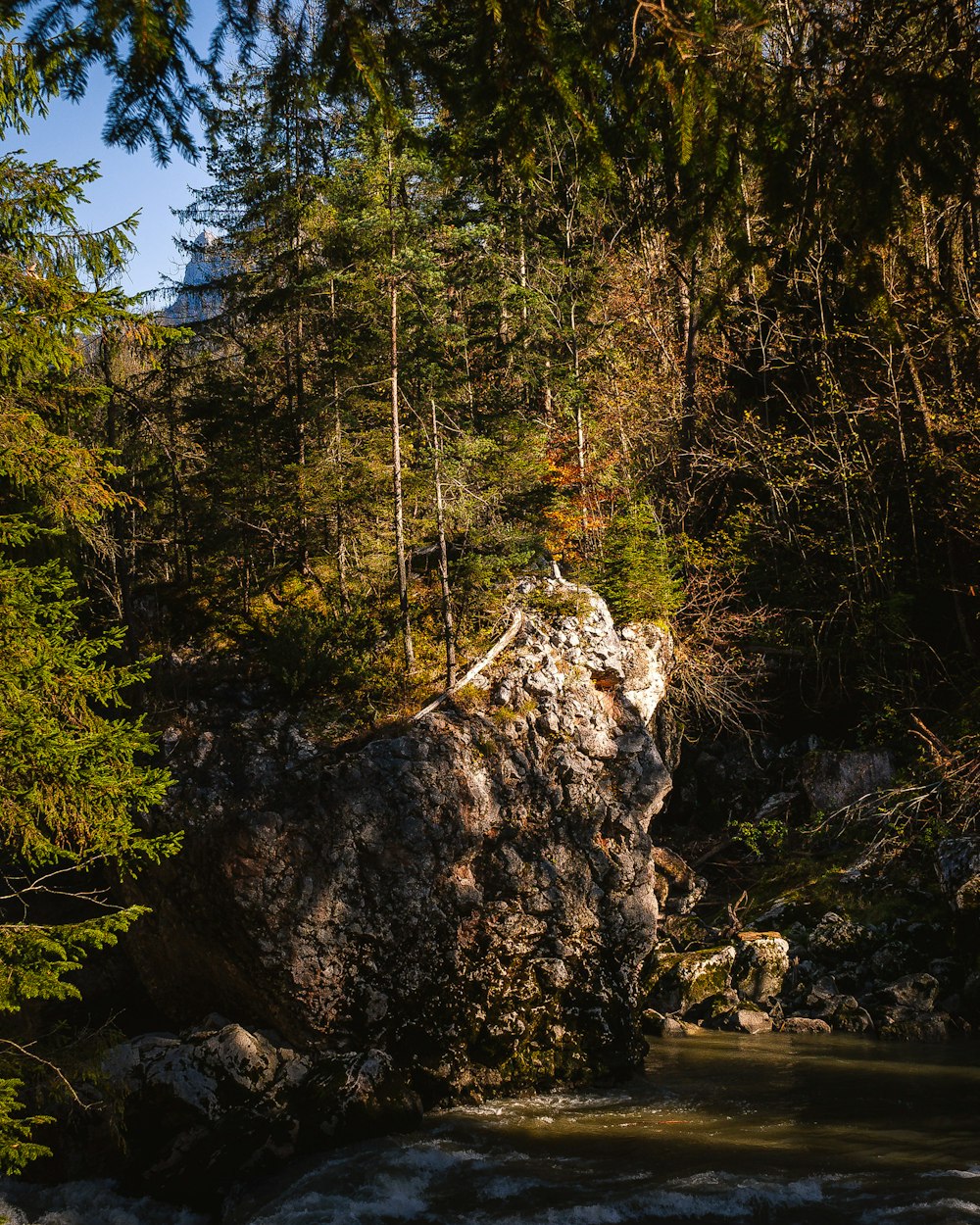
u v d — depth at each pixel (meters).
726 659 24.27
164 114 4.31
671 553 24.14
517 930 15.03
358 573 19.64
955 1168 11.18
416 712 16.06
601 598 19.08
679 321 27.02
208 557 20.55
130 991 15.30
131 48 3.92
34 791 9.77
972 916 17.89
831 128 4.11
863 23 4.02
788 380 26.67
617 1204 10.75
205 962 14.41
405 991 14.20
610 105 4.31
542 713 16.28
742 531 24.61
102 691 10.66
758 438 24.97
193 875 14.21
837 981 18.48
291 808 14.39
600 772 16.39
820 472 24.52
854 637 23.81
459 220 21.83
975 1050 15.88
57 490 11.38
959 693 23.14
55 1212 11.59
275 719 16.00
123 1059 12.73
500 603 18.33
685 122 4.02
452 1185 11.56
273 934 13.75
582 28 4.07
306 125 4.98
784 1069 15.27
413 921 14.29
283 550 21.03
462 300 25.67
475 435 20.30
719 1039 17.27
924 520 24.47
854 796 22.30
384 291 18.22
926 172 4.05
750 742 23.88
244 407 20.94
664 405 26.80
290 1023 13.84
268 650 17.03
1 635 9.97
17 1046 10.56
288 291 19.73
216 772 15.00
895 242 4.45
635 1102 14.18
